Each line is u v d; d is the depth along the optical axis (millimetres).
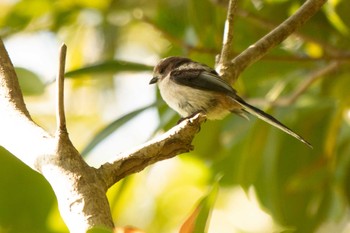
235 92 9328
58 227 9367
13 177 9172
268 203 11867
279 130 11461
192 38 11914
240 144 12172
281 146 11805
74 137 15094
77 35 14703
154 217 14195
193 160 12656
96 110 15211
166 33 11234
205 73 9898
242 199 14641
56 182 5840
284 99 11094
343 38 11750
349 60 10883
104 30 14359
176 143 6680
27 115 6648
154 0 13805
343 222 13484
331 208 12016
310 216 11922
